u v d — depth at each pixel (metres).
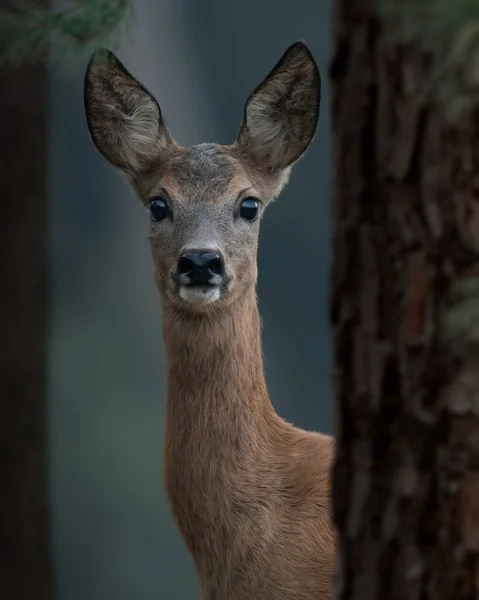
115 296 38.31
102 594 31.44
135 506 32.69
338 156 7.50
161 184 12.02
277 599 10.70
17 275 17.02
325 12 39.28
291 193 37.06
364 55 7.31
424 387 7.15
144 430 34.62
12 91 16.95
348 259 7.44
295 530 10.80
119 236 39.06
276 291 37.34
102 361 35.88
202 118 41.16
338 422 7.55
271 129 12.61
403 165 7.13
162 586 31.53
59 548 31.62
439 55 6.92
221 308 11.10
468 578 7.06
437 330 7.10
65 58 10.52
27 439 17.02
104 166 38.50
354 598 7.46
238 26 40.66
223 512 10.82
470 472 7.05
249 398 11.11
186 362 11.09
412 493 7.20
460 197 7.02
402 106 7.13
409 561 7.21
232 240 11.66
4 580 16.88
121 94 12.67
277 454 11.10
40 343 17.16
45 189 17.30
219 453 10.91
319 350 37.47
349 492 7.49
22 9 11.20
